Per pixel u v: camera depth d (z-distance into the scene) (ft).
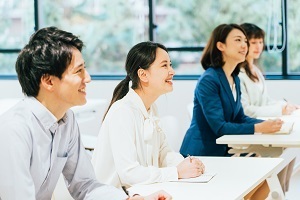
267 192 10.07
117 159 7.86
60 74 5.74
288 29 18.94
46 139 5.90
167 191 7.11
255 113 13.75
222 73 12.09
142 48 8.45
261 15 19.02
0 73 20.86
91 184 6.73
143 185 7.50
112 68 20.31
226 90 12.05
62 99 5.84
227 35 12.06
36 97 5.85
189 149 12.05
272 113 13.78
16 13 20.58
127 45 20.10
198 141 12.01
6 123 5.62
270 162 8.65
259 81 14.49
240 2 19.10
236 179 7.62
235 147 11.44
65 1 20.26
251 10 19.06
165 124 11.31
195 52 19.57
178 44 19.67
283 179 12.26
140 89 8.45
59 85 5.77
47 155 5.98
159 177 7.62
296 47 19.01
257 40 14.01
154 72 8.36
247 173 7.95
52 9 20.38
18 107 5.81
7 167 5.48
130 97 8.34
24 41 20.61
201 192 7.01
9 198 5.49
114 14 20.04
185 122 19.12
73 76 5.79
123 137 7.91
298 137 10.88
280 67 19.10
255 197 10.22
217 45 12.15
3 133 5.55
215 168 8.28
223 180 7.58
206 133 12.02
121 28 20.06
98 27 20.18
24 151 5.57
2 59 20.80
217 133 11.73
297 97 18.45
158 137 8.66
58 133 6.09
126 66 8.58
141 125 8.23
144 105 8.40
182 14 19.53
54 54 5.67
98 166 8.05
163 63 8.41
